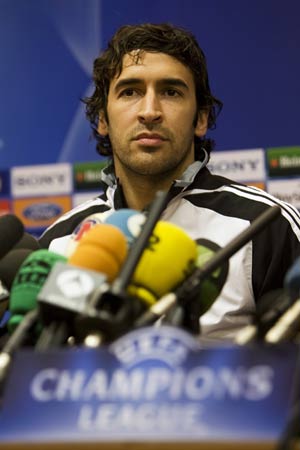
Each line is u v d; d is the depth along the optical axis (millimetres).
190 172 4785
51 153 7258
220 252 2352
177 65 4590
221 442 1670
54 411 1815
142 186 4719
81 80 7215
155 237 2467
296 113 6711
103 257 2322
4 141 7340
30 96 7301
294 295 2156
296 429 1682
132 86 4574
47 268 2537
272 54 6766
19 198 7305
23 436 1789
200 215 4773
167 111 4539
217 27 6871
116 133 4605
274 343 1826
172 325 2236
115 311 2084
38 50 7309
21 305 2484
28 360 1902
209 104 4945
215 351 1823
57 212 7227
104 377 1847
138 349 1863
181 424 1732
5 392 1867
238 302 4359
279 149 6719
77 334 2166
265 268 4473
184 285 2301
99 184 7145
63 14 7262
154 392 1801
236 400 1750
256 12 6805
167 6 7004
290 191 6691
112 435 1738
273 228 4566
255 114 6766
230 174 6777
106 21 7168
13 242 2863
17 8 7363
